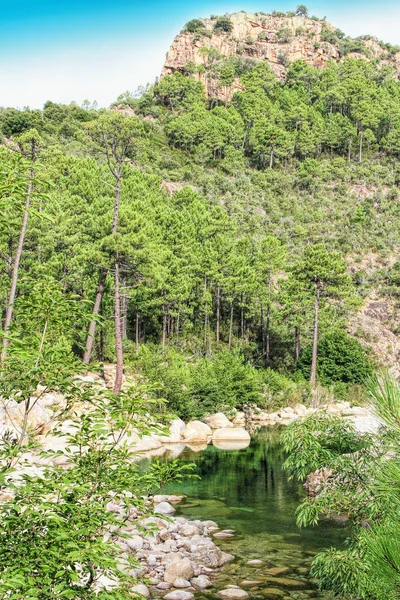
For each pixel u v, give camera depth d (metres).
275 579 10.03
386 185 102.25
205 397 34.56
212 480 18.84
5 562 4.05
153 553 11.20
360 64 152.62
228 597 9.17
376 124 121.25
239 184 99.38
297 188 102.56
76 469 5.03
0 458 4.85
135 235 33.84
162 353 42.22
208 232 61.84
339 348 49.28
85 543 4.21
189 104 134.12
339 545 11.93
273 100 141.25
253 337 60.91
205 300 53.88
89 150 77.50
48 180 5.15
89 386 5.40
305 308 53.66
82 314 5.50
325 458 7.79
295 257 75.19
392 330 67.94
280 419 37.62
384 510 6.37
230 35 168.50
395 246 83.38
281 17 179.75
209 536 12.69
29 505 4.34
